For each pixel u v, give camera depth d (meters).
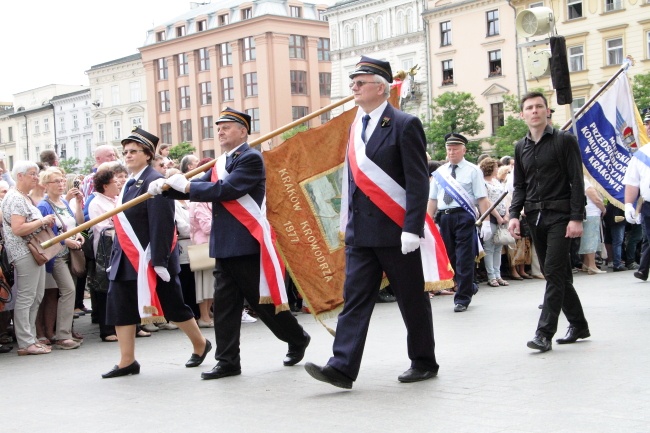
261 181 7.02
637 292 11.47
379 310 11.29
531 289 13.00
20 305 9.02
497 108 53.25
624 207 10.94
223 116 7.08
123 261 7.22
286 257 7.12
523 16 10.59
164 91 74.06
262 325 10.53
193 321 7.56
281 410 5.54
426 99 56.75
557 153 7.14
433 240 7.00
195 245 10.65
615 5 47.16
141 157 7.35
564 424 4.69
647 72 44.72
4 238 9.07
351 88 6.18
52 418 5.77
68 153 79.88
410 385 6.05
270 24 67.25
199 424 5.30
